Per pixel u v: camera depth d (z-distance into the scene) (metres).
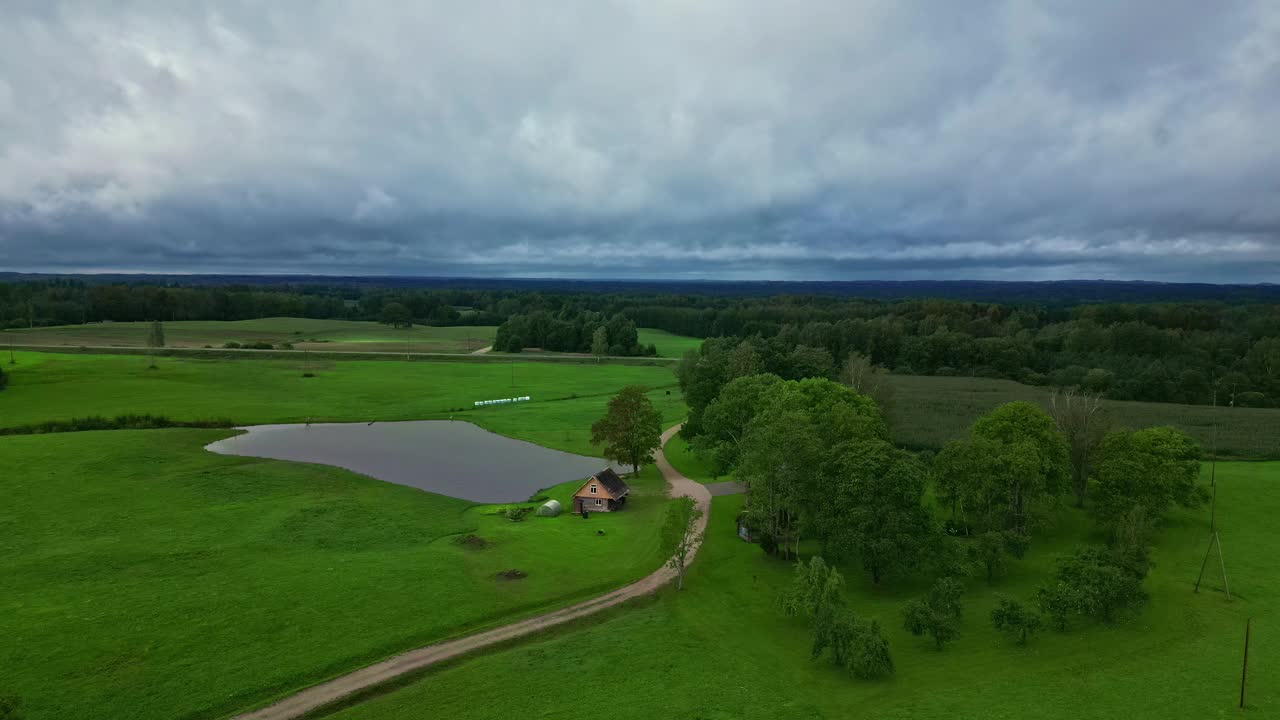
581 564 64.12
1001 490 66.94
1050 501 72.44
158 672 44.22
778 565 64.88
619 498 83.50
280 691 43.12
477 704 42.00
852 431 71.31
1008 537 62.94
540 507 81.00
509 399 160.88
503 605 55.28
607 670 46.19
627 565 64.06
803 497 64.00
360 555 64.94
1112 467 72.69
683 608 56.16
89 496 81.44
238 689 42.84
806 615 54.66
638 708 41.56
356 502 82.81
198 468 95.69
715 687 44.16
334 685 43.81
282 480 91.75
